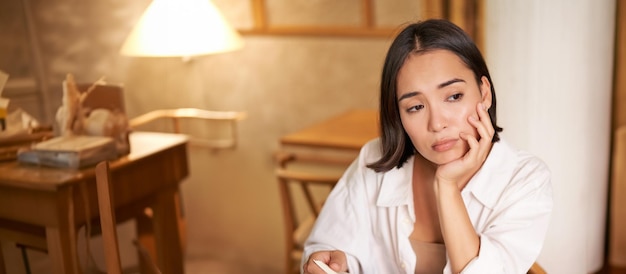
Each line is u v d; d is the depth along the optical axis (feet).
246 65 13.83
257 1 13.23
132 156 7.50
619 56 9.05
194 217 14.92
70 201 6.73
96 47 13.29
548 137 7.04
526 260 3.82
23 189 6.79
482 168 4.03
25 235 7.23
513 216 3.86
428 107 3.76
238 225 14.33
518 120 7.06
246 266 12.87
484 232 3.90
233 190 14.38
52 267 6.88
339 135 9.76
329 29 12.66
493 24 7.02
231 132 14.24
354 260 4.51
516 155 4.10
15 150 7.48
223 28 11.03
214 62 14.11
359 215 4.54
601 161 7.73
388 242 4.40
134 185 7.55
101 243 10.36
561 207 7.24
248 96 13.97
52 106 12.63
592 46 7.07
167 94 14.39
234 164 14.33
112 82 13.62
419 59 3.76
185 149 8.43
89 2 13.05
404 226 4.23
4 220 7.33
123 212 7.69
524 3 6.76
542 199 3.90
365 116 11.01
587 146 7.30
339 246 4.52
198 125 14.49
